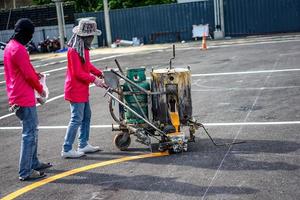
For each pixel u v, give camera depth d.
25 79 5.90
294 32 26.81
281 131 7.44
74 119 6.83
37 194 5.60
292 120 8.05
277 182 5.33
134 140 7.63
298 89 10.70
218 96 10.82
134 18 30.05
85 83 6.75
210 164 6.12
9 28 34.84
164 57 20.78
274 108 9.09
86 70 6.77
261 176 5.55
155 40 29.94
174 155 6.66
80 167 6.49
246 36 27.55
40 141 8.18
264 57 17.02
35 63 24.48
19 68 5.84
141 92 6.70
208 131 7.81
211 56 19.22
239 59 17.22
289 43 21.12
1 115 11.19
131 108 6.80
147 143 6.83
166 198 5.13
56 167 6.57
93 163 6.62
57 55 28.22
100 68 18.80
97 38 30.64
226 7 27.83
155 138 6.93
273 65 14.81
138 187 5.53
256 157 6.26
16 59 5.79
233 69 14.84
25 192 5.70
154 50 25.12
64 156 6.96
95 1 41.28
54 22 33.56
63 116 10.32
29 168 6.15
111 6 38.12
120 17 30.33
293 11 26.78
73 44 6.59
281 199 4.87
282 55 17.03
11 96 5.96
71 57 6.56
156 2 37.25
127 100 6.81
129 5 37.66
